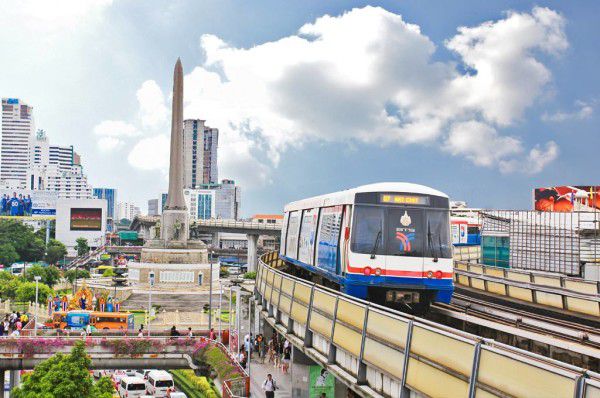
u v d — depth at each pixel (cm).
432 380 1392
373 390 1777
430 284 2366
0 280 9931
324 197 3045
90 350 4609
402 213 2398
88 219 19988
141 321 8038
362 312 1861
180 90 11762
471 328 2347
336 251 2620
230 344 4516
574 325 2184
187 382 5012
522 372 1099
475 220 8338
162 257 11394
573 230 5503
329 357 2162
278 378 3531
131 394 4947
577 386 975
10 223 17500
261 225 18125
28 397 3334
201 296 10381
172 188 11881
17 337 4653
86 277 13200
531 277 3506
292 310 2830
